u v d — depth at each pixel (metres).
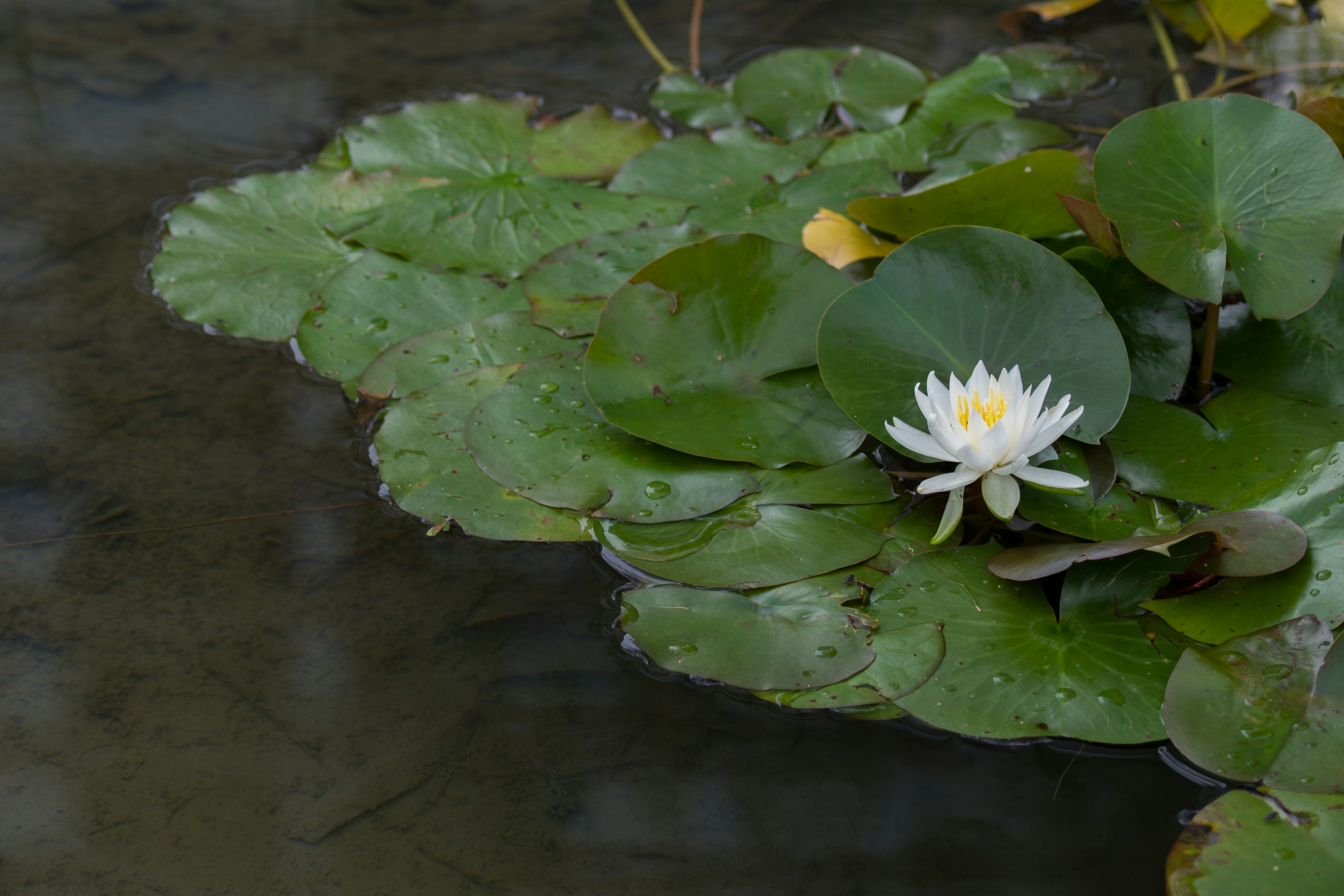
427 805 3.65
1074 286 3.77
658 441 3.77
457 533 3.79
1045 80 4.18
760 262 3.83
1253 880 3.59
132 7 4.32
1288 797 3.62
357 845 3.63
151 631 3.73
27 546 3.77
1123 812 3.64
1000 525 3.77
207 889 3.62
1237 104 3.79
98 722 3.68
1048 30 4.27
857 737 3.68
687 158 4.09
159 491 3.81
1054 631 3.70
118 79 4.20
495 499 3.78
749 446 3.78
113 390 3.88
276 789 3.66
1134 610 3.71
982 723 3.66
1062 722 3.65
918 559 3.74
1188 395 3.84
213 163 4.09
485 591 3.75
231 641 3.72
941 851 3.63
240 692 3.70
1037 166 3.84
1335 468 3.71
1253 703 3.65
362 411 3.87
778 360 3.82
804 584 3.73
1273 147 3.78
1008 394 3.73
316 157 4.10
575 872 3.62
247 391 3.88
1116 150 3.79
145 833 3.64
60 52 4.23
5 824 3.64
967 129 4.11
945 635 3.70
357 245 3.99
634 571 3.76
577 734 3.68
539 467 3.79
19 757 3.67
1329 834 3.60
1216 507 3.73
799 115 4.14
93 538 3.78
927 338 3.78
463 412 3.84
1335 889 3.59
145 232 4.01
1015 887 3.62
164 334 3.92
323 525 3.79
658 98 4.18
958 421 3.72
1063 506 3.75
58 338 3.91
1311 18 4.23
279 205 4.03
